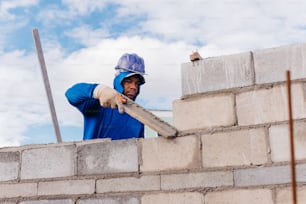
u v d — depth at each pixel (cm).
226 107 461
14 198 530
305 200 411
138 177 484
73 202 505
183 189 462
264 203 426
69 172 516
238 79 461
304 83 434
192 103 477
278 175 426
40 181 525
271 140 437
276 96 443
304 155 421
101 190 496
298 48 443
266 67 452
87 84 613
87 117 678
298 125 429
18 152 544
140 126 693
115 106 517
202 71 478
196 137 468
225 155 452
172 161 474
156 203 470
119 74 704
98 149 510
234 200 438
